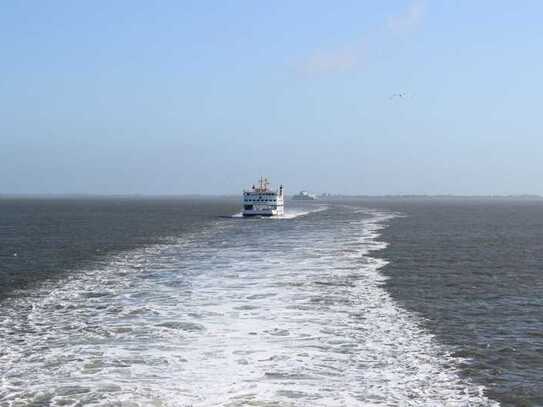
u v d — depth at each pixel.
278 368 20.88
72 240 76.50
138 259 54.53
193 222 126.94
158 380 19.53
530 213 194.62
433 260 54.09
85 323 27.78
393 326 27.55
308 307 31.41
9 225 111.31
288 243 70.94
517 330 27.12
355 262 51.28
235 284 38.81
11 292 36.97
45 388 18.89
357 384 19.44
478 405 17.91
